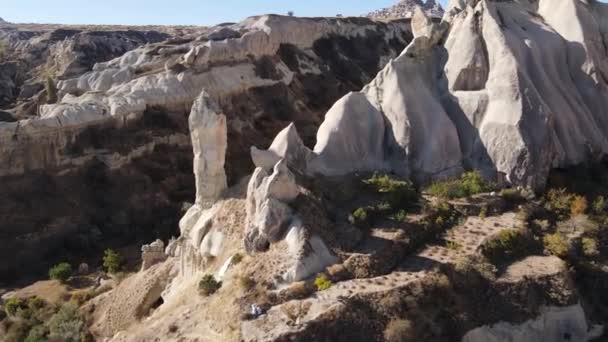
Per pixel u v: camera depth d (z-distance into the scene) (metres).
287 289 24.36
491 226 27.67
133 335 27.11
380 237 27.03
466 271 24.61
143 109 63.84
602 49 38.00
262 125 71.62
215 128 32.72
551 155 31.27
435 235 27.59
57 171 56.50
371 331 22.38
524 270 25.06
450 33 36.94
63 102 67.81
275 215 27.34
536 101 31.75
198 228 32.75
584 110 35.38
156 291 35.34
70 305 37.34
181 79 68.81
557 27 38.50
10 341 34.41
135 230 53.03
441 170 32.34
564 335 24.08
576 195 30.33
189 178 61.25
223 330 24.05
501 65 33.38
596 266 26.34
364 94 35.38
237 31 83.88
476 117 33.34
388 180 30.78
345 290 23.94
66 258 48.59
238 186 34.34
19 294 42.03
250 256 27.47
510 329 23.38
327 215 28.52
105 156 58.88
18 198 53.12
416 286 23.88
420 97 34.16
